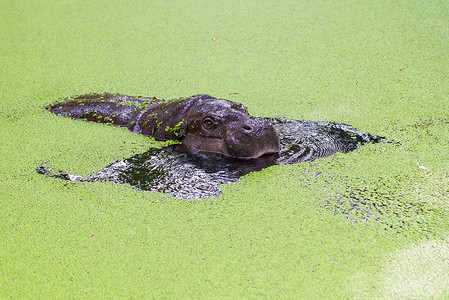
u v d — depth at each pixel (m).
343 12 13.24
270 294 4.80
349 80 10.09
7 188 6.91
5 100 10.07
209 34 12.74
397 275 4.93
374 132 8.09
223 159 7.28
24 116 9.32
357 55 11.09
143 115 8.55
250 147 7.16
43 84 10.73
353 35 12.00
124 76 10.90
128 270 5.22
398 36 11.66
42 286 5.09
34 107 9.72
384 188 6.46
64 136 8.45
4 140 8.35
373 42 11.57
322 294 4.76
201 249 5.48
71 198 6.60
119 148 7.92
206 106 7.47
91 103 9.27
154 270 5.20
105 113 8.98
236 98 9.62
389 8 13.11
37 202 6.55
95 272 5.23
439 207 5.98
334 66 10.73
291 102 9.38
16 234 5.92
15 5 15.41
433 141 7.64
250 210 6.14
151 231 5.84
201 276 5.08
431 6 12.83
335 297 4.72
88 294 4.94
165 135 8.04
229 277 5.04
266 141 7.22
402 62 10.56
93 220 6.11
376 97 9.33
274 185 6.64
